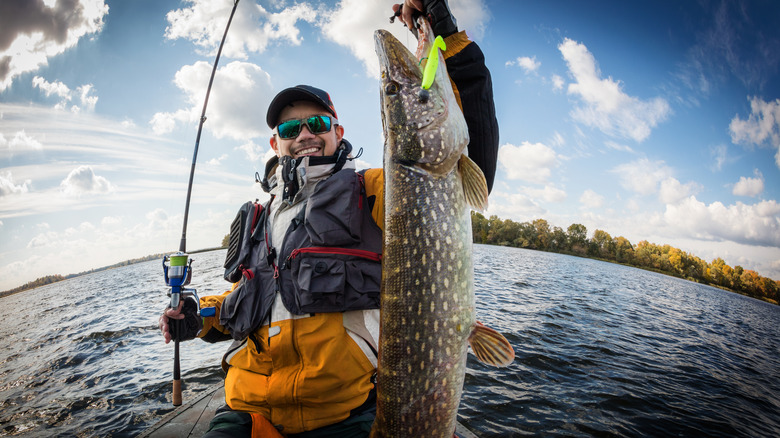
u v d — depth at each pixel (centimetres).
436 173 176
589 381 718
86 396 689
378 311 212
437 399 162
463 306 171
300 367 199
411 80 184
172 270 235
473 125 207
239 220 256
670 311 1928
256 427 190
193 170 395
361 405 205
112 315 1541
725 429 596
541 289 1989
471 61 205
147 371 792
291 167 237
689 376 845
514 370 742
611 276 3738
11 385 786
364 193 229
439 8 202
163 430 372
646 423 579
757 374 964
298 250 209
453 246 172
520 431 521
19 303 2777
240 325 211
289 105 255
